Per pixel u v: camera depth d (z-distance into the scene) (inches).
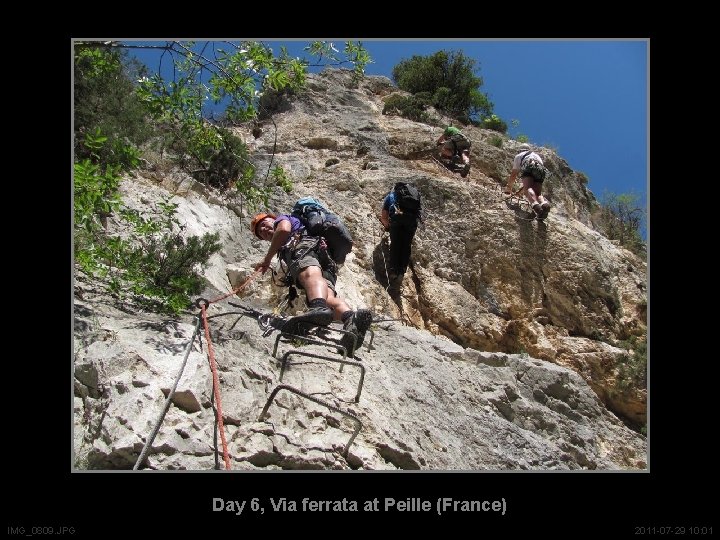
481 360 289.3
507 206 402.9
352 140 449.4
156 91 270.7
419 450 200.4
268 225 249.3
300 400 192.4
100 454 159.8
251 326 225.6
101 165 273.9
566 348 370.3
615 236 506.9
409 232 343.9
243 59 268.7
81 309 199.6
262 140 446.6
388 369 245.1
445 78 585.3
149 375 177.8
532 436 262.2
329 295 233.0
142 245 249.0
